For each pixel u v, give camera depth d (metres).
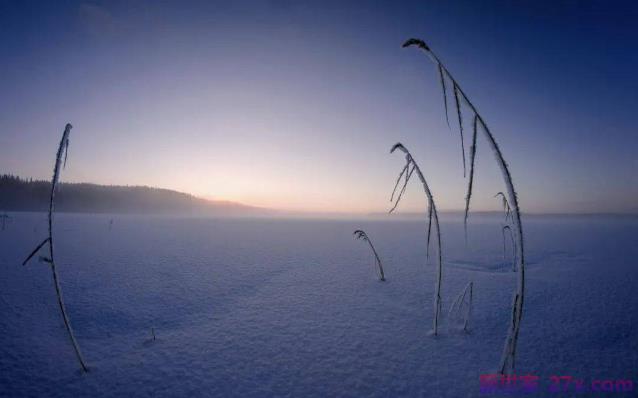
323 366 3.79
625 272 9.67
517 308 3.00
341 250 15.10
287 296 7.04
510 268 10.65
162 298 6.86
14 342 4.45
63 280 8.25
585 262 11.71
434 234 25.67
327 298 6.87
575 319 5.36
